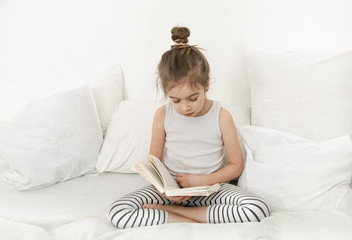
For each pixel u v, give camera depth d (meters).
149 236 0.82
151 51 1.62
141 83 1.67
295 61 1.33
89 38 1.65
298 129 1.30
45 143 1.30
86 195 1.22
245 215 0.94
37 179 1.25
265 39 1.52
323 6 1.43
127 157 1.40
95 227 0.90
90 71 1.66
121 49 1.64
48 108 1.36
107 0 1.59
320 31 1.46
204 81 1.11
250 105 1.61
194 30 1.56
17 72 1.75
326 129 1.25
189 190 0.95
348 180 1.10
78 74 1.65
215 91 1.62
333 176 1.09
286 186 1.10
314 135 1.27
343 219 0.93
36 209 1.10
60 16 1.64
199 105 1.11
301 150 1.17
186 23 1.56
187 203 1.15
